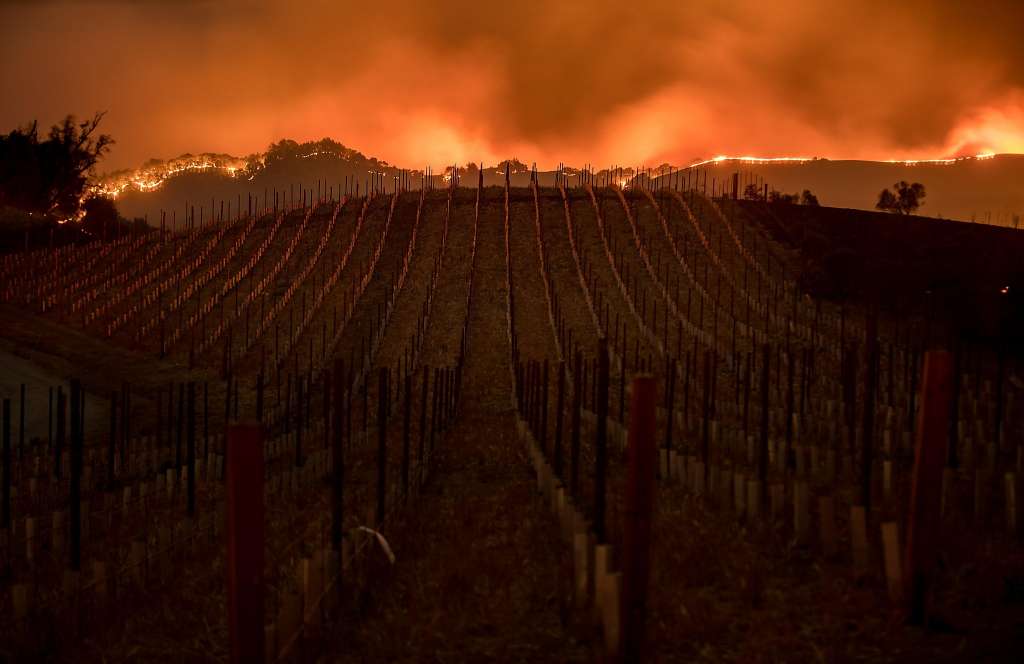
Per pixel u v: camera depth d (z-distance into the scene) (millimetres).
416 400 36438
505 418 31828
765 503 12469
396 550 12719
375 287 58625
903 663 7531
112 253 70688
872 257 55000
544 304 54094
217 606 11172
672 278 56656
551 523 13555
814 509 12570
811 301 49344
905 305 45938
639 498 7434
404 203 76062
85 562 14656
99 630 10742
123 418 26344
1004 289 42375
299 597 8836
